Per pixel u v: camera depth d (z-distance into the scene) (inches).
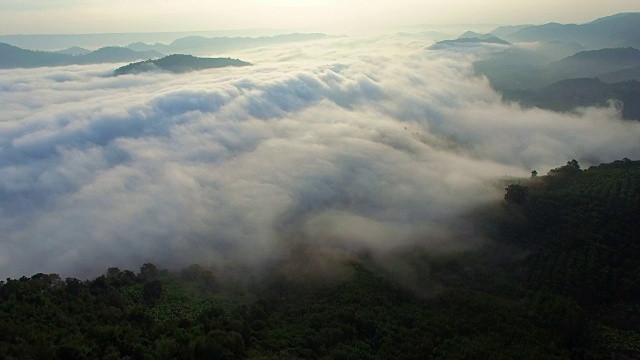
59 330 2630.4
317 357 2866.6
